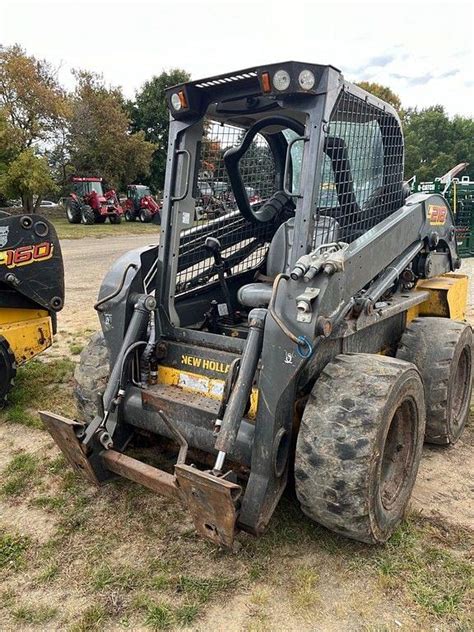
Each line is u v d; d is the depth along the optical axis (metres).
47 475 3.45
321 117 2.65
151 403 2.93
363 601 2.38
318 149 2.66
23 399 4.58
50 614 2.34
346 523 2.43
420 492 3.24
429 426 3.64
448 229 4.49
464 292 4.75
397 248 3.43
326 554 2.66
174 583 2.49
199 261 3.63
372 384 2.50
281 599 2.40
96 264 12.98
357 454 2.34
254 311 2.56
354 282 2.76
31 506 3.12
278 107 3.12
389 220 3.41
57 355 5.82
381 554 2.65
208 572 2.56
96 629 2.26
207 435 2.73
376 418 2.38
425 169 57.12
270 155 4.00
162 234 3.19
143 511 3.04
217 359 2.91
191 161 3.22
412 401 2.77
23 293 4.27
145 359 3.03
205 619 2.30
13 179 24.00
